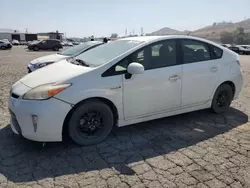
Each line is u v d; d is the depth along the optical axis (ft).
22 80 12.05
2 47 110.32
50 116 10.21
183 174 9.40
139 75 11.99
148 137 12.64
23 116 10.36
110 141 12.14
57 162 10.19
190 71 13.66
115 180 9.02
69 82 10.62
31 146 11.46
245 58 85.40
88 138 11.54
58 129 10.52
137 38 13.87
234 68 15.80
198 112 16.37
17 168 9.71
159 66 12.73
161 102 12.96
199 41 14.43
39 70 13.00
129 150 11.27
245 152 11.09
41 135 10.37
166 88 12.91
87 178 9.13
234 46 123.75
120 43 13.74
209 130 13.53
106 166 9.95
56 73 11.59
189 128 13.80
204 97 14.71
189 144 11.88
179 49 13.53
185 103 13.94
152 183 8.86
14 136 12.46
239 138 12.53
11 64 46.37
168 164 10.11
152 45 12.69
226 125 14.25
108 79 11.28
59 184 8.76
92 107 11.19
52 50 105.91
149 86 12.34
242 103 18.62
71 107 10.60
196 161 10.32
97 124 11.70
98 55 13.09
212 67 14.61
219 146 11.66
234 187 8.66
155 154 10.92
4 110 16.35
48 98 10.23
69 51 28.40
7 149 11.18
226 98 15.99
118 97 11.63
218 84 15.10
